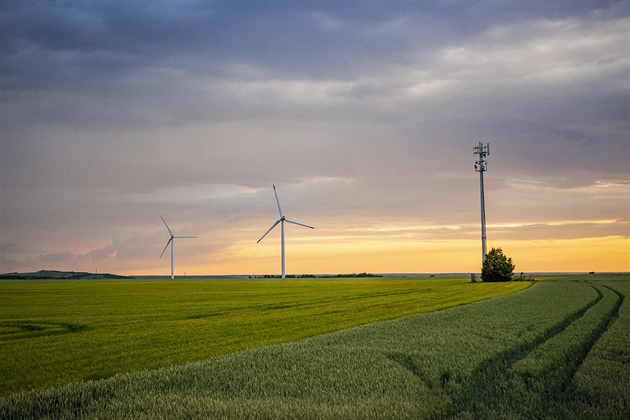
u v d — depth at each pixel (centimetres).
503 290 6906
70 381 1791
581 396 1372
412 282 11400
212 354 2247
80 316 4019
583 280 10019
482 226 10144
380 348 2114
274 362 1861
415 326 2822
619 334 2391
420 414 1243
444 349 2070
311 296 6366
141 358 2178
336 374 1662
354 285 9856
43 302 5575
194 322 3516
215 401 1362
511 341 2244
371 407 1286
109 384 1589
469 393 1467
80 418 1252
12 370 1975
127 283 12381
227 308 4672
